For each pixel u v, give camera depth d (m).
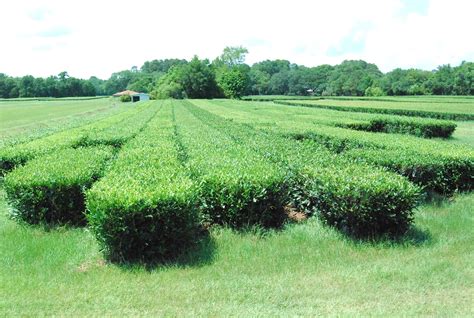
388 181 8.56
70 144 15.74
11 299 5.86
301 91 159.50
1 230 9.07
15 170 10.34
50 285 6.32
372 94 123.00
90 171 10.10
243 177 8.95
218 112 43.19
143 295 6.00
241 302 5.80
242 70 131.50
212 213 8.91
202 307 5.65
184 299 5.88
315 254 7.49
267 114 37.75
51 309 5.64
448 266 6.89
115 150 15.70
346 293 6.03
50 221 9.42
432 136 25.66
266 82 163.88
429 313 5.50
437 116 40.41
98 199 7.43
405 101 76.38
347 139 17.09
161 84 123.69
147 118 31.67
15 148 14.61
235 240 8.14
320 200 9.16
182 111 46.69
